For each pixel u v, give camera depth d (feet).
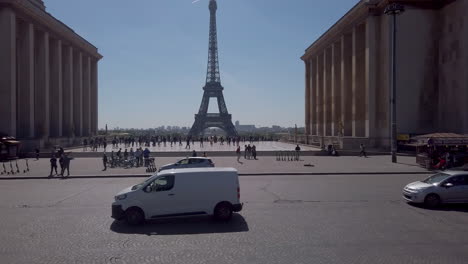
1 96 210.38
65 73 293.84
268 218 61.11
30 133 231.09
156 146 299.58
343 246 45.11
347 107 264.11
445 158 136.56
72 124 295.48
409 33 216.95
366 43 228.02
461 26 199.52
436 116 218.18
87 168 147.33
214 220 60.23
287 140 416.26
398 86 216.74
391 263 38.99
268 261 39.91
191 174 59.47
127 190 59.67
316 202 75.15
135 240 48.98
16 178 121.39
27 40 230.89
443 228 53.78
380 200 77.15
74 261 40.65
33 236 51.06
